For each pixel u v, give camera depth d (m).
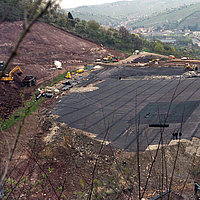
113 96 36.75
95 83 45.91
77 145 21.78
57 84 45.69
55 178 16.47
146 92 37.25
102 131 24.77
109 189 14.38
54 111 31.50
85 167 17.92
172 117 26.41
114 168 17.47
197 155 18.80
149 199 13.81
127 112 29.41
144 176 16.39
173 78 44.84
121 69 58.47
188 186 15.34
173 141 21.19
